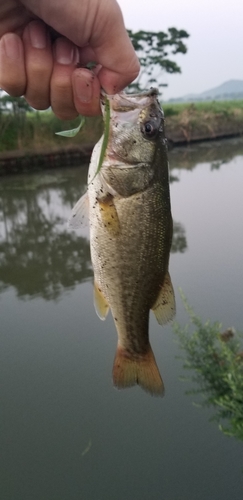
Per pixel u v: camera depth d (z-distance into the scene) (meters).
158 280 0.33
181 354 0.79
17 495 0.56
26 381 0.78
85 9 0.25
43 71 0.28
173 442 0.62
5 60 0.28
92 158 0.33
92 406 0.71
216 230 1.41
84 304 1.06
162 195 0.32
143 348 0.34
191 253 1.23
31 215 1.92
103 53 0.28
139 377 0.34
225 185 2.12
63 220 1.85
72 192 2.27
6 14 0.27
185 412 0.67
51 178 2.59
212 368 0.56
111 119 0.31
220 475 0.56
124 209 0.31
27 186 2.42
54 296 1.11
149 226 0.32
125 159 0.31
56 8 0.25
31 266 1.35
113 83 0.29
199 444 0.61
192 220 1.55
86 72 0.28
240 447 0.60
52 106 0.30
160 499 0.53
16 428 0.67
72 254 1.44
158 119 0.32
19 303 1.08
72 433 0.66
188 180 2.33
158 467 0.58
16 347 0.88
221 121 4.63
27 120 3.03
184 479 0.56
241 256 1.18
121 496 0.55
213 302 0.94
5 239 1.63
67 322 0.97
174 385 0.72
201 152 3.54
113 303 0.33
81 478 0.58
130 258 0.32
